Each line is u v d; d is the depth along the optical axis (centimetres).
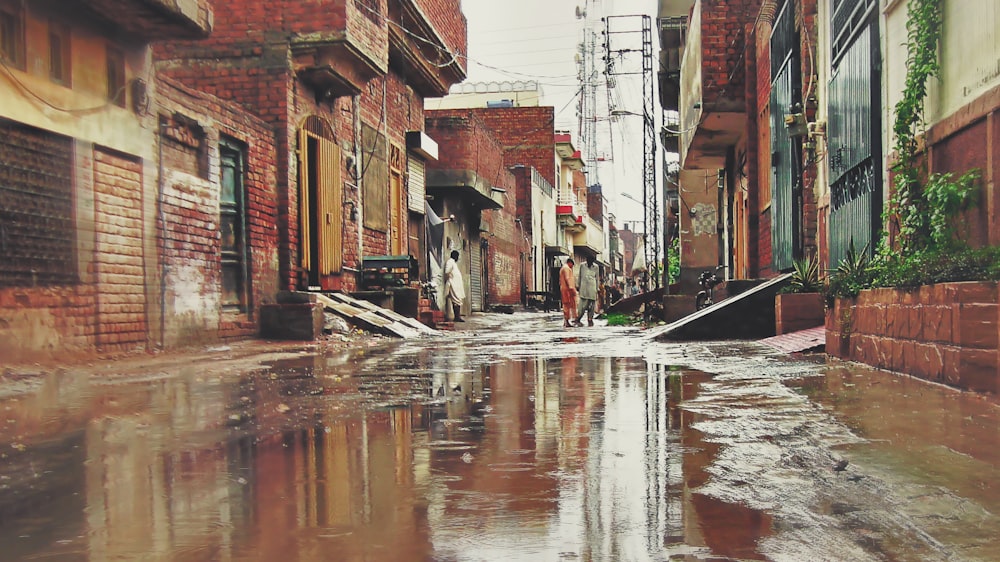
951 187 702
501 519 264
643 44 3459
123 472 338
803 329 1087
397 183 2081
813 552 228
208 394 586
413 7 1906
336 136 1576
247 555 232
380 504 284
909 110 803
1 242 750
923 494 278
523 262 4362
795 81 1364
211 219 1143
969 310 526
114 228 920
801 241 1312
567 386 624
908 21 812
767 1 1588
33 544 245
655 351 1000
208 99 1129
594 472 328
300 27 1364
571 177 6144
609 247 9444
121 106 934
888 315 676
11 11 763
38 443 400
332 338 1255
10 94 762
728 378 655
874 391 541
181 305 1060
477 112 4988
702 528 252
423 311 1766
